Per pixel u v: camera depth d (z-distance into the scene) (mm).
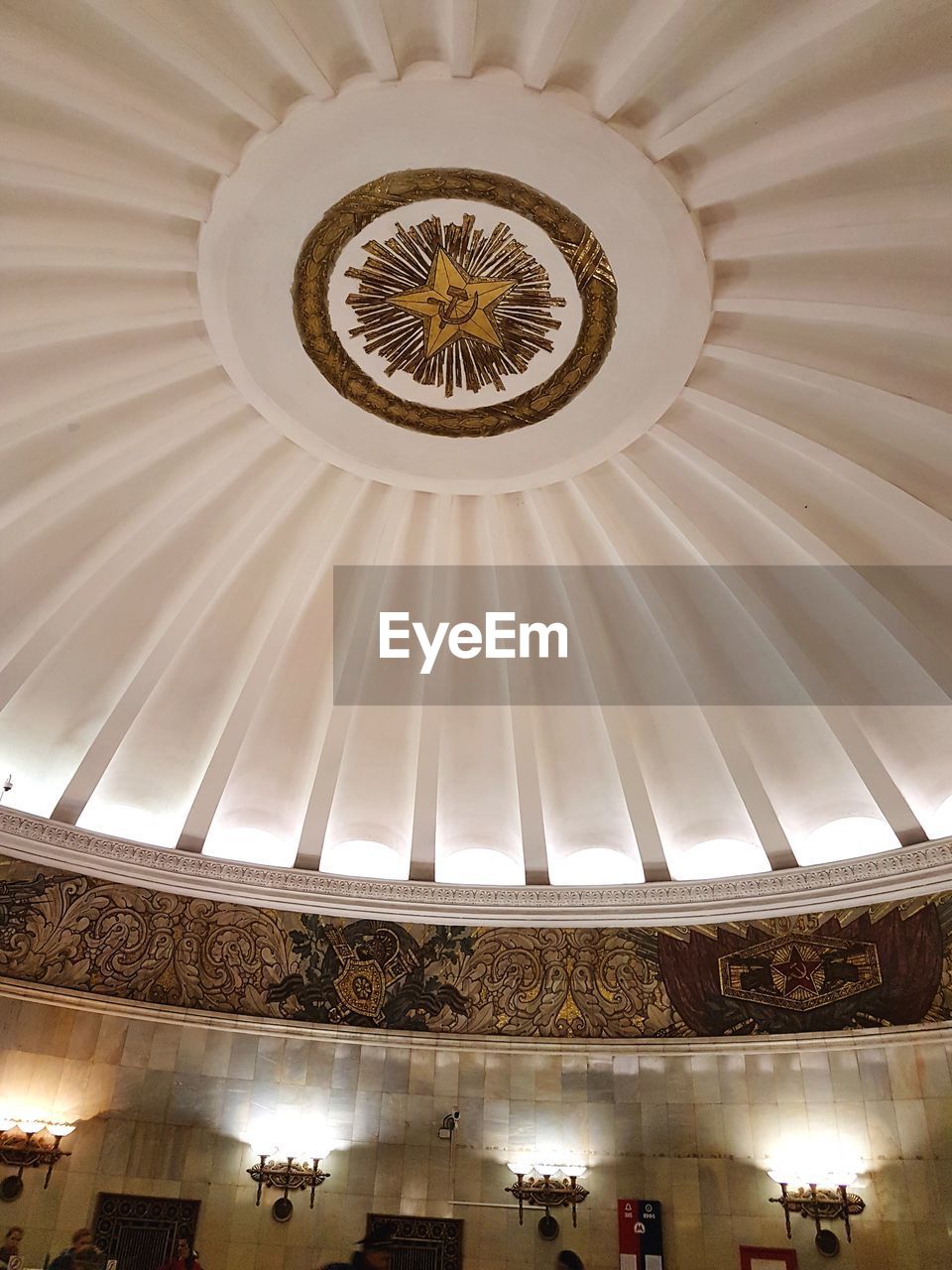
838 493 12664
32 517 12594
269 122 9344
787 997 13906
